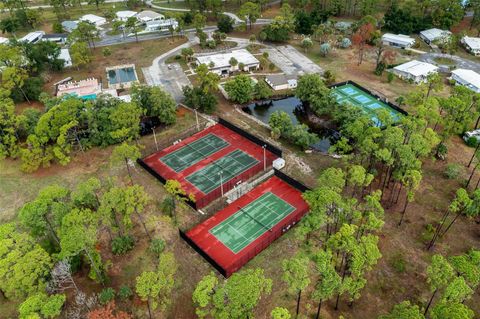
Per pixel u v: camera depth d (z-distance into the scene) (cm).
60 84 15138
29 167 10475
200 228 8881
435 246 8200
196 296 5850
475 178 9906
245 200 9625
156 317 7038
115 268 7950
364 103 13600
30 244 6831
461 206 8488
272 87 14825
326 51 16975
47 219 7556
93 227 7200
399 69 15200
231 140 11875
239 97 13612
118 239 8181
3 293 7369
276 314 5494
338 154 11106
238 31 19925
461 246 8194
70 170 10819
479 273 6188
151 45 18650
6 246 6581
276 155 11150
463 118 10256
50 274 6812
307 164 10794
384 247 8206
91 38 18625
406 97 13625
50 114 10619
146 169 10669
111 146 11700
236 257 8125
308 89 13062
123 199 7738
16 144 11450
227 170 10612
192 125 12669
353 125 10019
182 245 8450
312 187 9900
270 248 8319
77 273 7806
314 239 8269
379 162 10325
